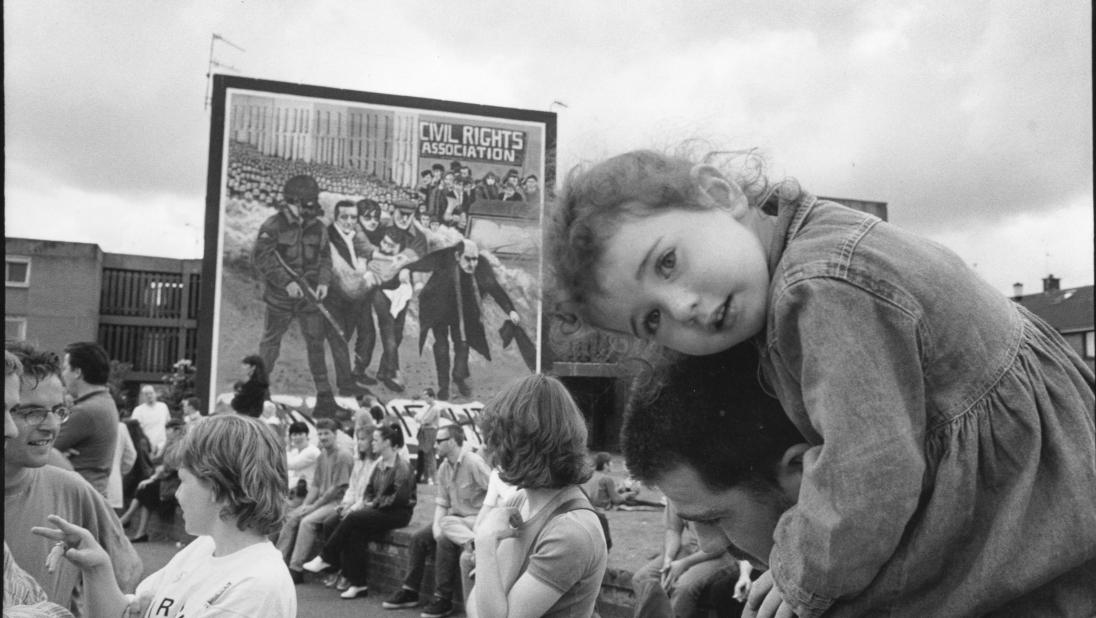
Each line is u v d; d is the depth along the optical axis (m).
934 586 1.27
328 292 16.36
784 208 1.41
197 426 2.17
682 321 1.33
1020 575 1.21
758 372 1.45
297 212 16.48
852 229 1.31
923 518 1.25
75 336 32.88
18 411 2.45
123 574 2.66
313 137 16.70
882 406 1.19
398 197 16.86
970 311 1.29
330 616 7.06
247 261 16.16
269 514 2.12
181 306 34.88
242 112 16.47
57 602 2.50
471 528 6.33
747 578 4.11
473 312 16.78
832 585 1.19
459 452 6.90
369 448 8.55
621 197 1.35
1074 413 1.31
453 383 16.52
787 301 1.28
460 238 16.95
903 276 1.26
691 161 1.44
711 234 1.33
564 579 2.23
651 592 2.36
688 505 1.52
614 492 8.65
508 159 17.27
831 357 1.22
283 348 16.06
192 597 2.04
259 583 2.04
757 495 1.46
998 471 1.26
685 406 1.48
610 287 1.38
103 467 4.98
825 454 1.20
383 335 16.44
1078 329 21.12
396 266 16.69
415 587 7.32
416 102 17.12
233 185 16.30
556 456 2.33
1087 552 1.23
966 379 1.27
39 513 2.52
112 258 34.22
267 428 2.20
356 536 8.02
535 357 16.88
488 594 2.26
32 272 32.56
